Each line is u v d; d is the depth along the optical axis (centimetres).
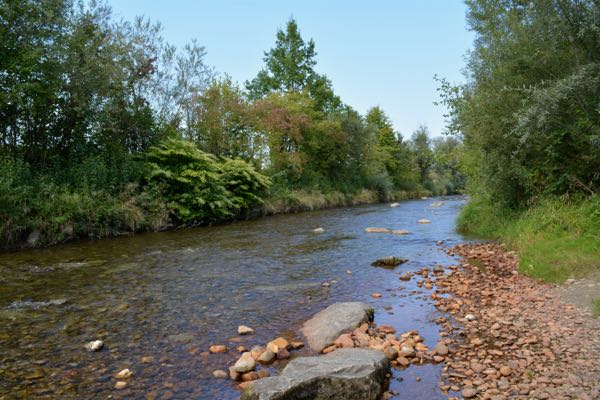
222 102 2502
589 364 394
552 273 701
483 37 1255
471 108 1160
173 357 456
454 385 379
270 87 4094
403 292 707
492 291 677
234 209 2083
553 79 945
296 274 846
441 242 1223
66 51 1429
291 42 4109
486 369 404
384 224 1770
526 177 1100
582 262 704
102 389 384
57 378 405
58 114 1504
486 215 1367
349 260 986
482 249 1057
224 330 538
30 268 899
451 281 764
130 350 473
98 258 1016
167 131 2036
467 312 587
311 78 4172
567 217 896
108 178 1537
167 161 1828
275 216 2308
